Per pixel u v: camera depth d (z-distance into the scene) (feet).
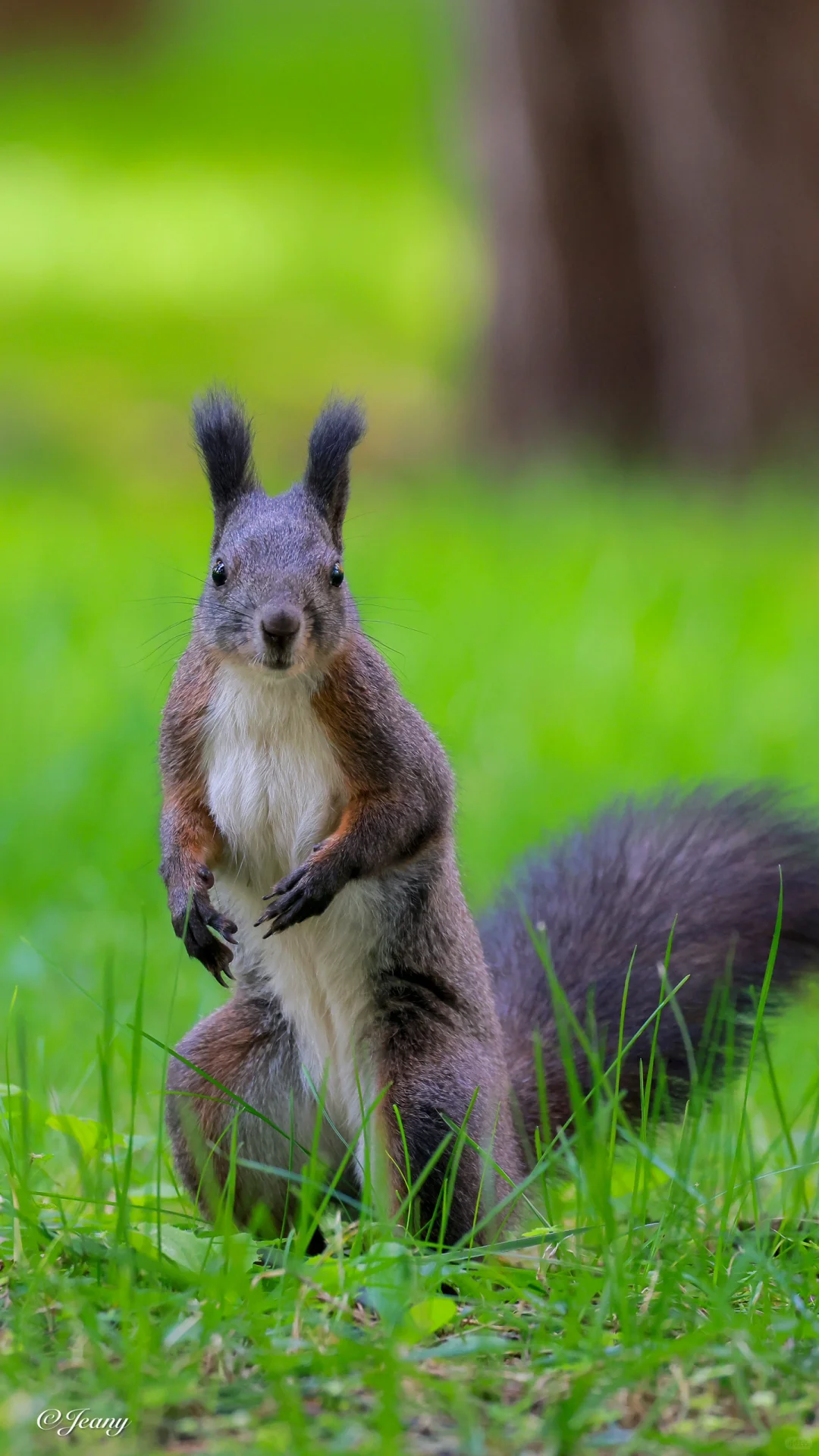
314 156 185.88
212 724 24.29
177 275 141.38
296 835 24.23
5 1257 19.51
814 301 92.27
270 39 233.35
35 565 68.13
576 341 95.96
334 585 24.20
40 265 141.90
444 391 112.88
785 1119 22.48
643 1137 22.02
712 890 29.32
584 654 56.70
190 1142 23.90
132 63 223.71
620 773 46.42
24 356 117.91
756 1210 20.21
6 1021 30.71
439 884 24.59
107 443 104.32
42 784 44.60
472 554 71.00
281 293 137.39
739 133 91.09
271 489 85.81
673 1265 18.78
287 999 24.79
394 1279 18.70
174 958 36.14
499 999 27.78
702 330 93.04
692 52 90.43
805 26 90.12
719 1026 26.14
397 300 135.95
